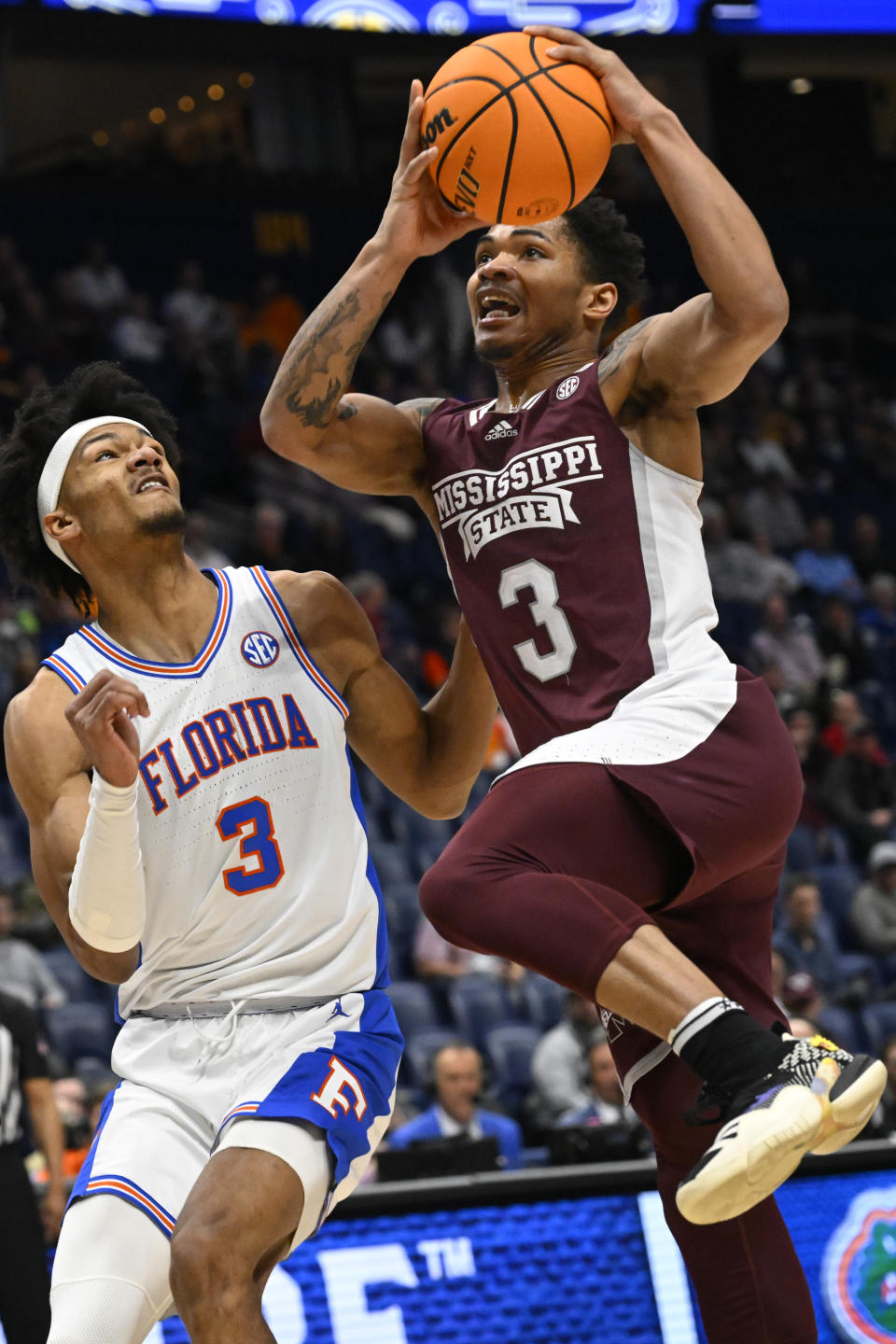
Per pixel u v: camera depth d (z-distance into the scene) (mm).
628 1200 7590
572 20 26031
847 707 20422
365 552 23328
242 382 25297
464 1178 7438
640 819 4359
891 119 35094
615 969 4008
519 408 4848
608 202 5066
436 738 5582
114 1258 4473
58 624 18500
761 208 32375
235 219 28781
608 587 4594
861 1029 15117
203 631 5004
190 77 32469
